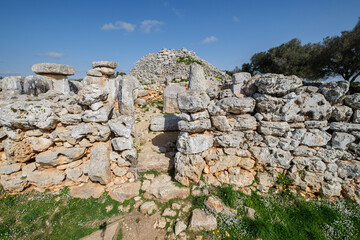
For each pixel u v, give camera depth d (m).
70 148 4.80
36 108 4.42
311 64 17.52
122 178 5.07
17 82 5.81
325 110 4.39
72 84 8.13
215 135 4.94
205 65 26.28
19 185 4.62
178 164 4.90
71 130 4.75
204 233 3.82
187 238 3.76
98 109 4.84
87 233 3.94
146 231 3.94
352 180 4.57
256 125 4.83
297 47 19.33
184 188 4.70
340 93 4.25
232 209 4.29
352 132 4.37
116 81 9.71
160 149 6.23
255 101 4.67
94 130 4.88
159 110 10.24
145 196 4.67
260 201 4.55
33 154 4.83
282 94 4.46
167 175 5.31
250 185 4.92
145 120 8.82
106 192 4.79
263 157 4.85
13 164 4.67
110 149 5.19
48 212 4.32
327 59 15.95
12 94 5.67
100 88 4.89
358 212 4.28
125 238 3.83
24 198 4.64
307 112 4.50
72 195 4.70
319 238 3.82
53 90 6.15
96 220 4.21
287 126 4.58
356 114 4.30
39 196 4.65
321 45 16.94
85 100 4.65
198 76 6.82
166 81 13.84
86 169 4.88
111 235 3.87
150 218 4.21
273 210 4.38
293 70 18.50
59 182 4.80
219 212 4.19
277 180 4.85
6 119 4.26
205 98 4.66
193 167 4.70
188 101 4.50
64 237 3.87
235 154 4.99
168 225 4.03
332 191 4.55
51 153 4.65
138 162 5.54
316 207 4.46
